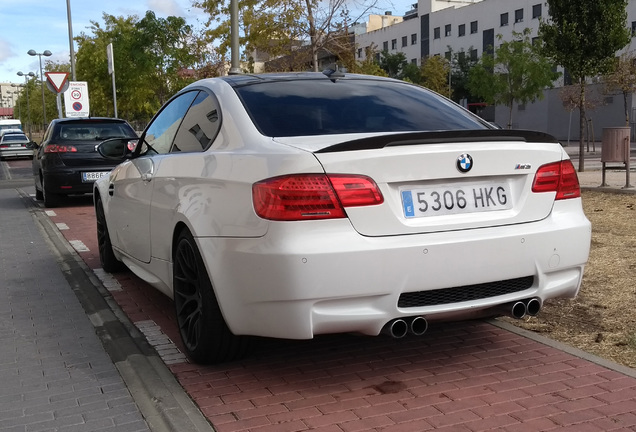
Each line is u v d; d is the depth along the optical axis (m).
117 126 13.04
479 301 3.41
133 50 32.72
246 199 3.32
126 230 5.39
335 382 3.65
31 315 5.27
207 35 21.61
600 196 11.27
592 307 4.97
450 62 70.44
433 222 3.32
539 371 3.74
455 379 3.65
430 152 3.30
